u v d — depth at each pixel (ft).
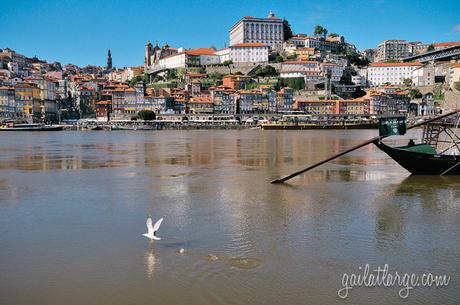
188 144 377.09
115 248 86.22
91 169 203.41
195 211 116.16
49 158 256.52
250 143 387.14
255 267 76.43
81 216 111.55
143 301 64.69
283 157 256.32
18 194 141.59
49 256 82.12
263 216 110.32
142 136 550.36
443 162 171.53
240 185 156.15
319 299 65.36
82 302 64.75
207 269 75.56
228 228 99.66
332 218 108.58
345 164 217.36
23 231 98.22
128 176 179.93
